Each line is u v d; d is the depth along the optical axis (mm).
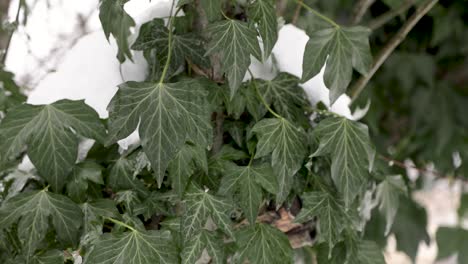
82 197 963
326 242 1026
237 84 932
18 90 1206
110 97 1003
